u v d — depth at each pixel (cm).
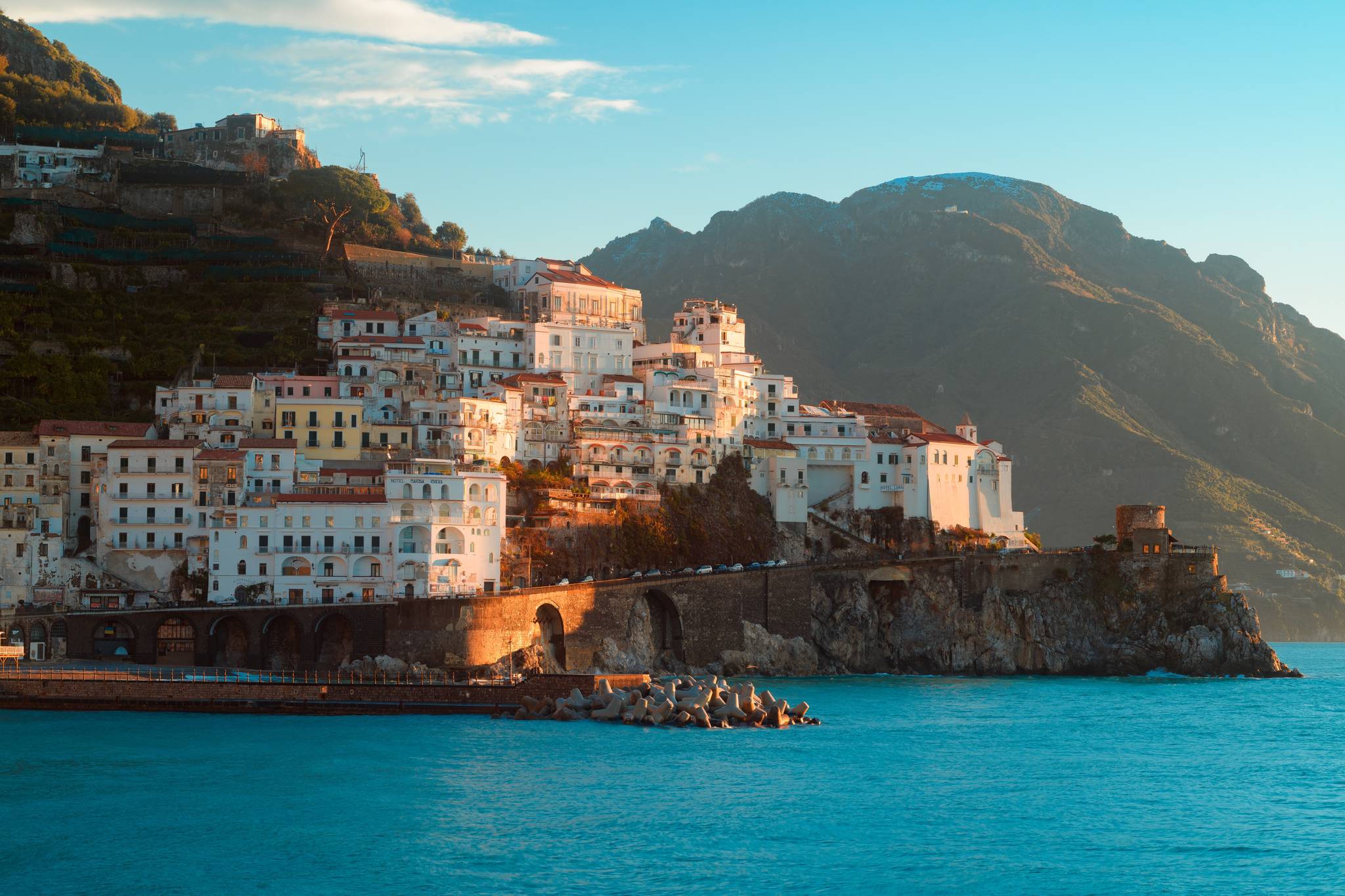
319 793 13438
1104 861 11556
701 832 12212
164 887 10569
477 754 15512
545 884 10675
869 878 10988
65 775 14162
